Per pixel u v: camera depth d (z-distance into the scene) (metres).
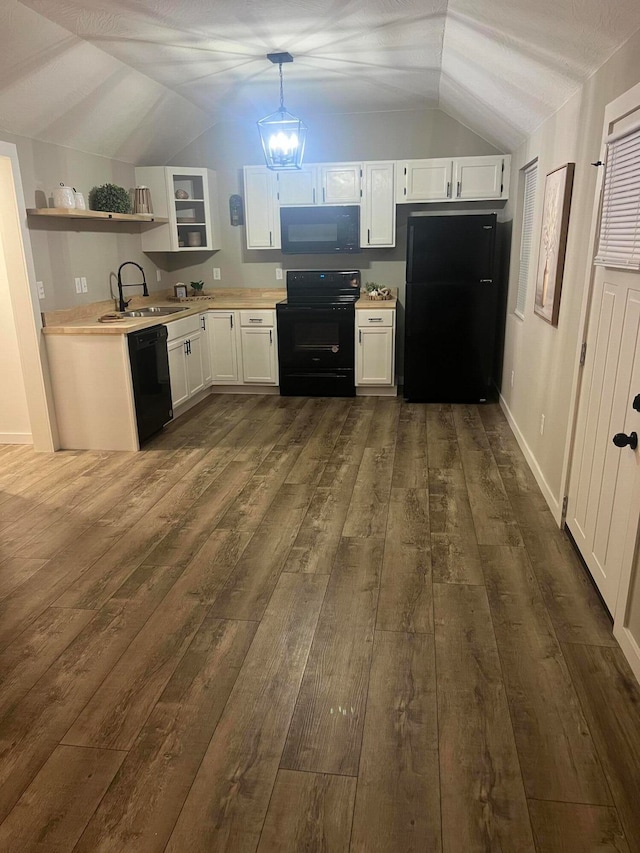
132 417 4.43
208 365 6.00
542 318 3.74
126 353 4.30
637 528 2.09
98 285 5.09
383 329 5.72
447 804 1.64
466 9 2.80
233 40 3.60
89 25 3.26
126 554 3.00
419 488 3.71
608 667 2.15
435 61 4.04
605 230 2.51
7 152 3.86
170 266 6.36
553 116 3.63
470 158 5.44
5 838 1.58
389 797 1.67
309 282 6.14
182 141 5.89
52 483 3.91
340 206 5.73
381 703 2.01
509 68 3.33
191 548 3.04
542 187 3.91
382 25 3.31
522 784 1.70
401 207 5.94
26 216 4.09
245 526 3.27
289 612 2.51
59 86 3.78
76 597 2.64
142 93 4.52
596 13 2.19
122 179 5.42
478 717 1.94
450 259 5.34
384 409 5.49
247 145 6.00
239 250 6.29
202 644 2.32
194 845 1.55
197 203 5.99
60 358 4.38
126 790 1.71
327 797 1.67
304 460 4.24
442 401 5.71
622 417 2.30
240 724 1.93
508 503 3.49
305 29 3.41
